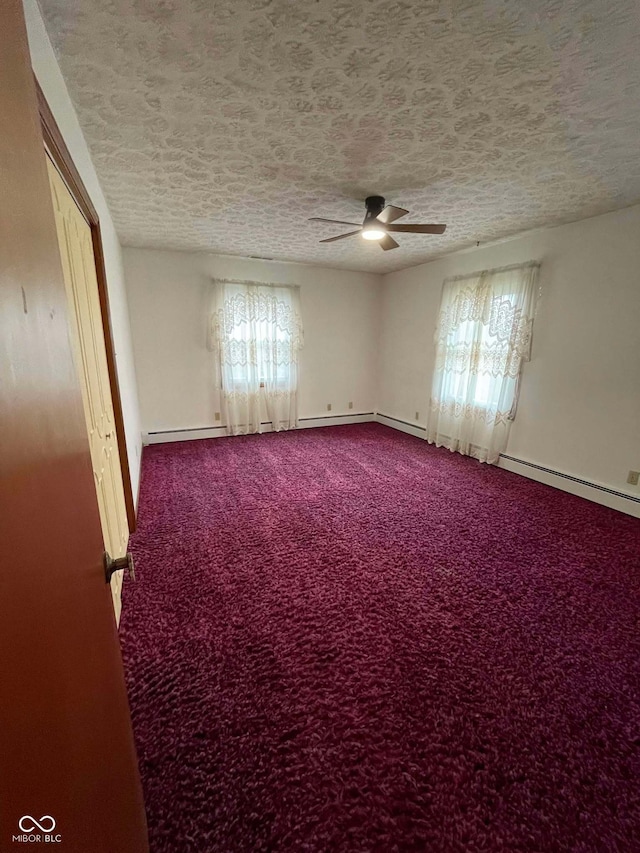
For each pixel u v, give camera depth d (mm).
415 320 4871
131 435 3055
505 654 1602
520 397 3564
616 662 1569
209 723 1304
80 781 498
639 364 2697
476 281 3832
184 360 4465
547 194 2484
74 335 1403
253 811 1066
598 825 1046
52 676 446
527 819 1057
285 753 1214
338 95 1500
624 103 1538
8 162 461
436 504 2996
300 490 3246
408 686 1452
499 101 1537
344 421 5617
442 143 1867
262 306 4617
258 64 1327
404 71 1366
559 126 1718
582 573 2145
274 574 2111
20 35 559
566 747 1244
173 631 1703
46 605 456
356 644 1646
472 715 1344
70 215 1478
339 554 2311
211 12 1113
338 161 2053
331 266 4914
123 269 3838
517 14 1129
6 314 404
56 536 524
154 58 1288
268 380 4867
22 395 434
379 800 1095
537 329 3350
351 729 1290
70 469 630
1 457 369
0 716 322
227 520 2713
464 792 1116
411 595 1954
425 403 4836
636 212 2629
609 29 1172
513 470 3689
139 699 1386
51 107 1188
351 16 1135
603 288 2850
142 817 847
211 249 4062
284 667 1528
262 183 2334
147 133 1762
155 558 2244
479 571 2156
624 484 2855
